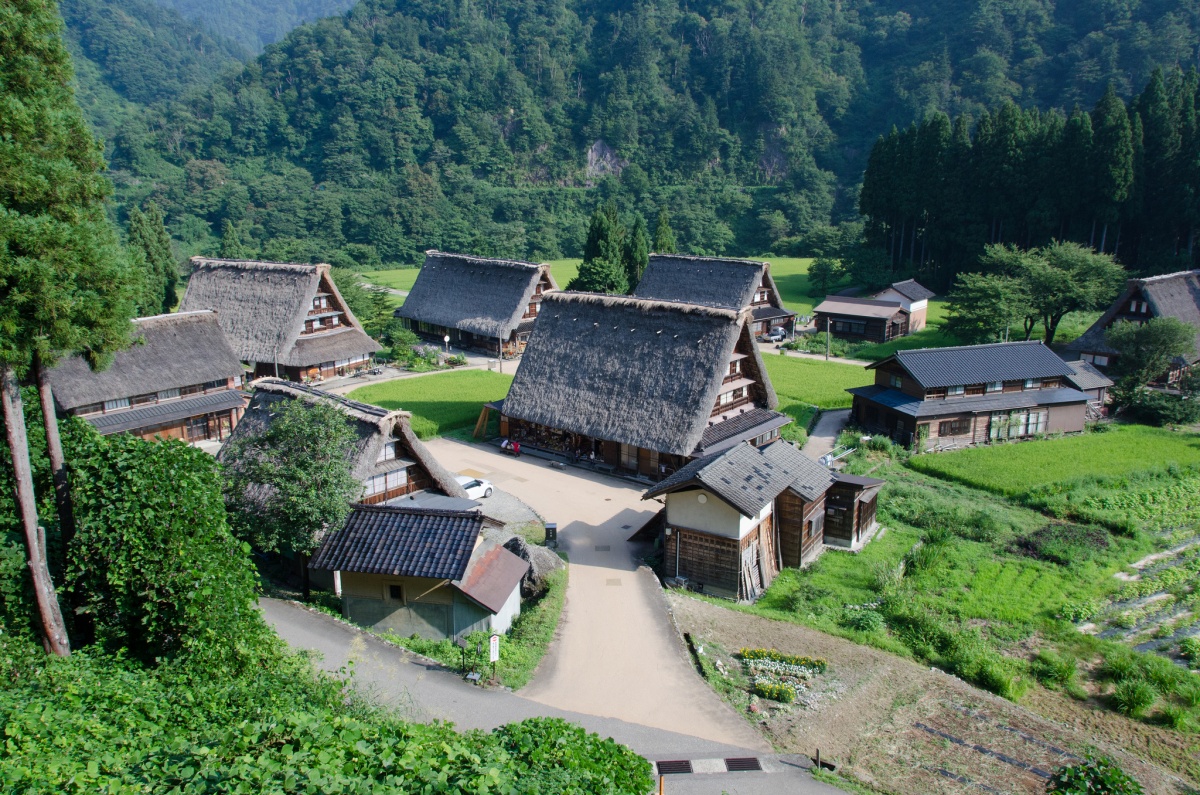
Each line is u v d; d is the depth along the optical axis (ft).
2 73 56.18
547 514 113.91
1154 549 108.78
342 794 38.04
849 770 61.98
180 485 61.36
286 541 80.89
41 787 38.37
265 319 173.78
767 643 81.92
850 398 168.14
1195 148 230.48
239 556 65.05
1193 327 159.74
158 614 59.57
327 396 99.35
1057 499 120.57
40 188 55.72
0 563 59.82
